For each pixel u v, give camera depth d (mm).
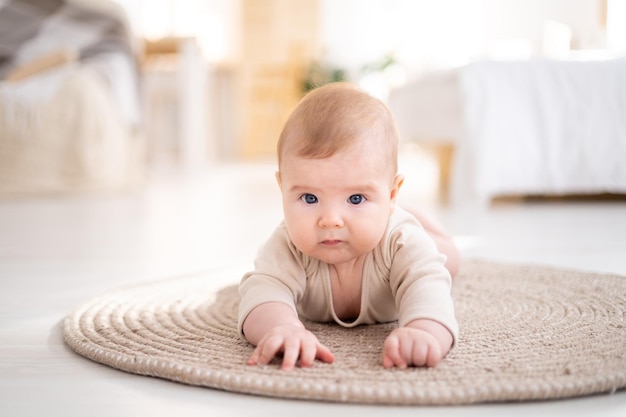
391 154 694
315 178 662
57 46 2879
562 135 2170
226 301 924
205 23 5562
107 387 611
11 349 737
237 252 1449
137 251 1462
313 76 5449
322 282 769
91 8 3016
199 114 3834
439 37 5348
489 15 5129
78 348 713
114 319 815
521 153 2158
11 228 1827
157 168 4367
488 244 1511
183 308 880
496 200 2492
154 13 5453
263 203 2500
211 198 2680
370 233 681
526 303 887
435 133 2500
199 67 3766
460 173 2201
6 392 602
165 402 572
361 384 571
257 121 5727
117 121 2779
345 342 720
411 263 728
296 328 652
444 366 620
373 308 785
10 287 1090
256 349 641
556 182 2164
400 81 5477
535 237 1612
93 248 1502
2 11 2951
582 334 724
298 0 5609
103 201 2537
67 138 2600
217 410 552
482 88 2164
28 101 2514
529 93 2168
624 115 2154
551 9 4734
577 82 2174
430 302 670
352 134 661
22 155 2543
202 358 652
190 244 1562
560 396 561
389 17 5547
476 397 551
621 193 2621
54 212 2193
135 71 3027
